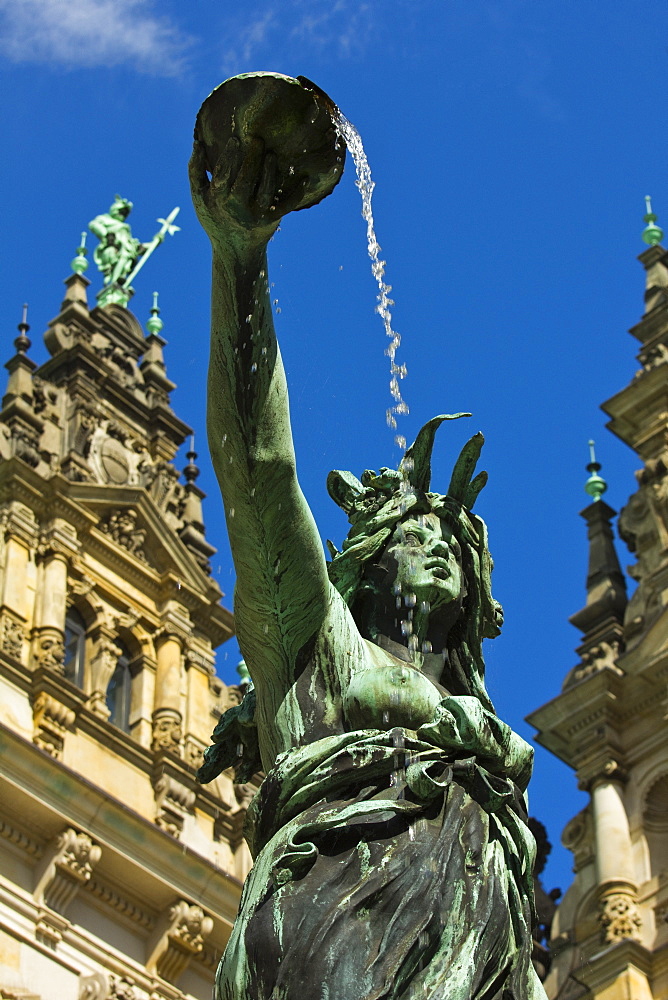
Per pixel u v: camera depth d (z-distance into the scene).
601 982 30.89
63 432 32.69
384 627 4.93
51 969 25.73
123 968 26.61
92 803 27.17
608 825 33.12
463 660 4.98
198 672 31.36
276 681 4.61
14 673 28.16
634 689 34.62
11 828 26.48
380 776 4.33
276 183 4.19
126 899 27.20
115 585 31.16
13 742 26.78
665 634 34.47
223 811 29.52
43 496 30.88
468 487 5.11
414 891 4.07
